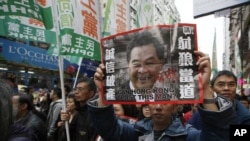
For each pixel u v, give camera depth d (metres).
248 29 31.41
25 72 10.62
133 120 3.88
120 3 7.38
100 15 5.02
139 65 2.42
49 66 6.64
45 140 4.84
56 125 5.58
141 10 11.55
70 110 4.63
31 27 4.39
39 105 10.79
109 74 2.50
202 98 2.19
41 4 4.20
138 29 2.44
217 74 3.73
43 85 11.99
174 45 2.34
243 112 3.31
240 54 25.84
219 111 2.06
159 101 2.36
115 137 2.55
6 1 3.90
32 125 4.62
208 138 2.14
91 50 4.64
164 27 2.38
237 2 15.70
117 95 2.47
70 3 4.34
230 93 3.61
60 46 4.18
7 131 1.38
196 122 3.80
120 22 7.33
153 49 2.38
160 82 2.37
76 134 4.23
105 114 2.48
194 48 2.31
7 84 1.45
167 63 2.36
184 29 2.33
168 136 2.53
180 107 3.22
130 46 2.46
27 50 5.74
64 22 4.27
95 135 4.01
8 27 4.08
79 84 4.25
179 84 2.31
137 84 2.42
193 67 2.30
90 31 4.67
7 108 1.38
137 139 2.65
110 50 2.51
